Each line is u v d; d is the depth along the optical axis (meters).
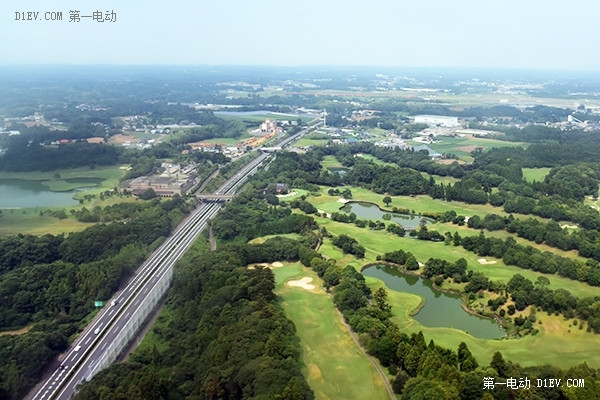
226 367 168.62
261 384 152.88
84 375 195.50
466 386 150.50
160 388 164.38
